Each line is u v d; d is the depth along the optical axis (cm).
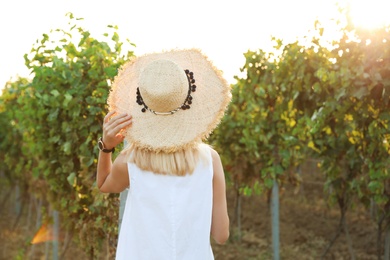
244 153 902
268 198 991
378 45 554
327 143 696
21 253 919
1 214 1360
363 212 1171
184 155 217
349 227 1077
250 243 1014
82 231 569
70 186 601
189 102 219
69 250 952
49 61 548
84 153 529
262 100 805
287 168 841
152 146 215
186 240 213
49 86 545
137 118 220
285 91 751
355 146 661
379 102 580
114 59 530
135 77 229
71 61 541
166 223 213
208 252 218
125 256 217
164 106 215
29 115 622
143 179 216
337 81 603
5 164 1198
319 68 638
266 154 854
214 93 221
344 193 747
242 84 822
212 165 221
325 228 1085
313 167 1434
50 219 779
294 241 1013
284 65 717
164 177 215
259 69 801
